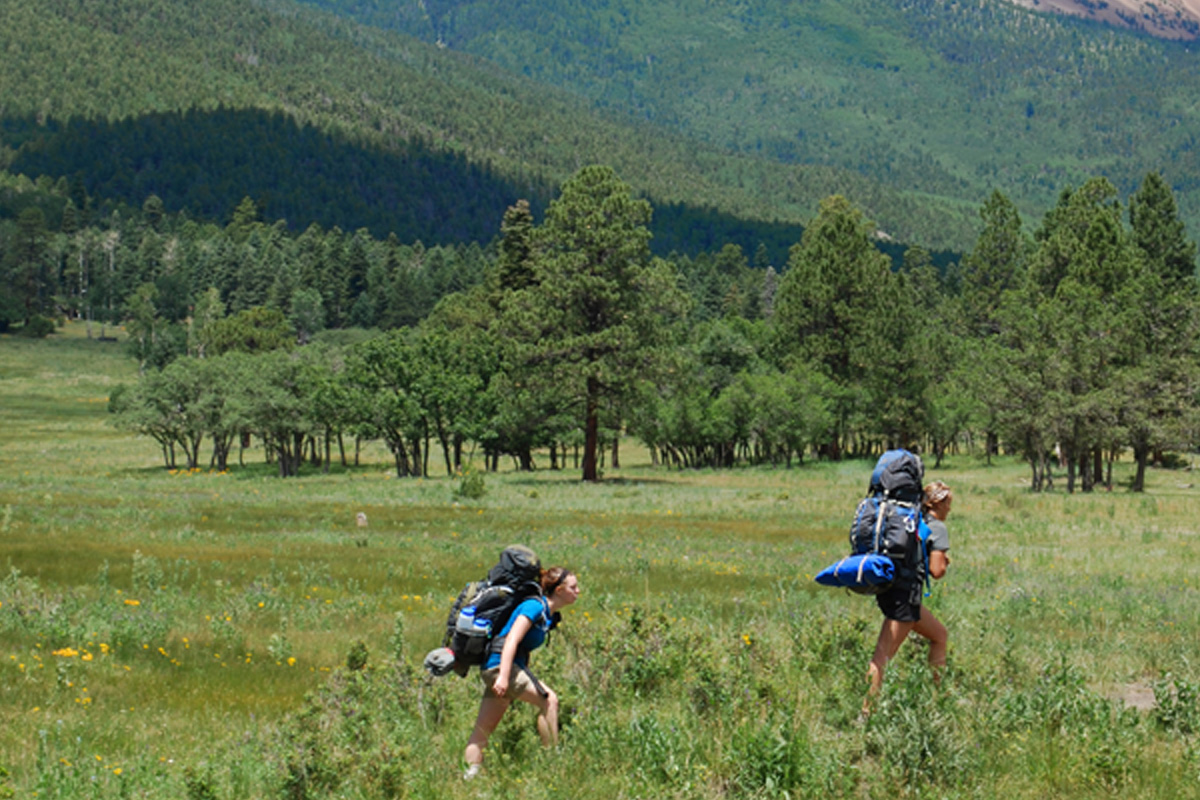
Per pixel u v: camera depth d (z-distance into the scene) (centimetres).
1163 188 9056
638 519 3450
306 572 1933
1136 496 4850
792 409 7638
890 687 684
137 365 17375
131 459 9319
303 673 1053
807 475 6638
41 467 7706
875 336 8262
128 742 762
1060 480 6662
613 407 6075
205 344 16750
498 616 650
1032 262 8725
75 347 18712
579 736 675
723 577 1989
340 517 3384
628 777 601
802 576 2047
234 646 1198
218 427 8219
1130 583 1931
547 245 6088
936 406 8256
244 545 2495
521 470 7644
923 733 614
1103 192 9106
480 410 7075
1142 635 1269
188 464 8912
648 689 847
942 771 593
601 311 6012
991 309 10912
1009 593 1659
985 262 11075
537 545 2608
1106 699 741
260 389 7800
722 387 8969
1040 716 702
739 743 624
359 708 747
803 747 609
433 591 1767
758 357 9556
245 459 9656
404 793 597
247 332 15775
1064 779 593
